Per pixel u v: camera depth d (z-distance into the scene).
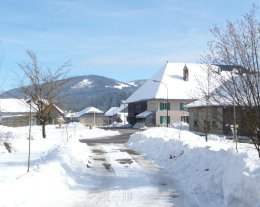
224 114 10.60
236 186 8.88
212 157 13.61
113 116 122.81
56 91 36.19
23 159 18.70
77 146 23.67
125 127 82.81
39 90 35.50
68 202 10.52
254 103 9.39
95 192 11.94
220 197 10.39
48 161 15.41
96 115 117.12
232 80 9.72
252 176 8.47
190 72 84.06
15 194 9.99
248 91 9.44
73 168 15.27
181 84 82.94
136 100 88.44
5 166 15.87
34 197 10.37
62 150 19.06
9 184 10.76
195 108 55.28
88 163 18.30
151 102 82.25
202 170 13.47
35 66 44.88
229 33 11.71
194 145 18.16
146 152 23.64
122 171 16.12
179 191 11.91
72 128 56.34
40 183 11.54
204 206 9.84
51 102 35.75
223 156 12.38
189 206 9.98
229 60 9.62
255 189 8.23
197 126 55.28
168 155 19.45
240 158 9.84
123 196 11.36
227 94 9.96
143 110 87.19
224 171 11.14
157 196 11.30
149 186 12.85
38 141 29.84
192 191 11.63
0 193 9.73
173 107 80.88
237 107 9.92
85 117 115.62
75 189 12.25
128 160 19.89
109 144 32.31
